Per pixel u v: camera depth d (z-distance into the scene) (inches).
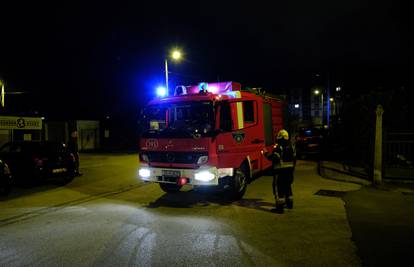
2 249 218.8
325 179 457.1
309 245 215.2
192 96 325.7
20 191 432.1
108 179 524.7
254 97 387.9
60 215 304.0
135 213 305.0
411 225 252.1
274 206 319.9
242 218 280.1
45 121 1245.1
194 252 206.7
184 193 388.2
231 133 334.0
